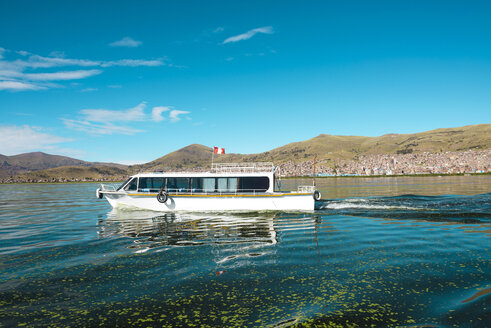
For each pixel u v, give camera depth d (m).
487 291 8.72
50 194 66.62
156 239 16.67
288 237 16.58
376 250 13.50
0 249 15.10
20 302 8.77
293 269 11.10
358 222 21.06
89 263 12.36
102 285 9.93
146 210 28.06
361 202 30.70
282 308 8.05
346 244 14.72
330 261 12.00
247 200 26.67
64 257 13.38
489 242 14.53
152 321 7.51
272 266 11.50
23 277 10.84
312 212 25.78
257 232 18.06
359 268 11.05
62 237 17.81
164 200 27.12
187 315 7.77
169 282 10.05
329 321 7.29
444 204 28.70
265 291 9.17
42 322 7.59
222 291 9.23
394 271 10.65
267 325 7.17
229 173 27.58
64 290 9.59
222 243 15.45
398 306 8.01
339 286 9.43
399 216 23.17
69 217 26.38
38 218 26.33
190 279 10.28
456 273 10.29
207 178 27.42
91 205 37.88
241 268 11.34
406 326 6.99
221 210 26.83
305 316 7.57
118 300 8.77
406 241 15.08
